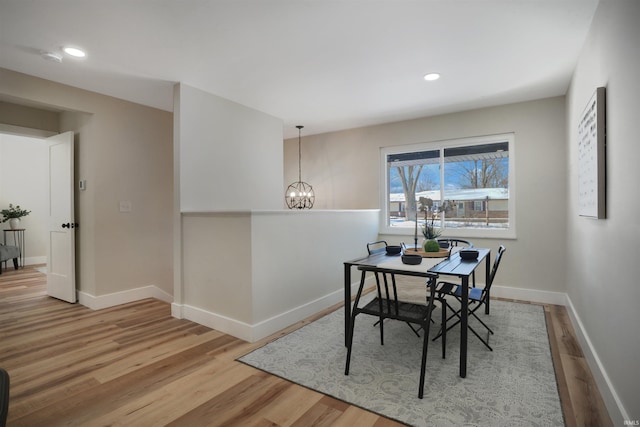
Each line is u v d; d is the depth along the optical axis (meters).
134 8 2.09
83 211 3.84
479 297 2.63
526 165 3.91
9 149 6.60
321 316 3.40
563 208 3.72
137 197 4.09
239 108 3.96
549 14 2.17
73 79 3.24
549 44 2.56
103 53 2.69
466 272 2.21
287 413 1.81
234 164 3.89
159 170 4.32
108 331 3.01
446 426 1.69
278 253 3.04
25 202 6.75
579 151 2.68
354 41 2.53
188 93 3.37
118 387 2.08
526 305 3.71
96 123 3.67
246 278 2.80
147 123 4.18
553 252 3.77
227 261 2.95
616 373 1.72
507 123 4.01
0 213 6.44
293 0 2.02
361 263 2.59
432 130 4.51
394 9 2.12
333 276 3.83
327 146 5.44
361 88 3.50
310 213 3.46
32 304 3.88
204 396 1.98
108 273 3.82
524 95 3.72
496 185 4.15
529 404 1.87
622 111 1.63
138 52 2.68
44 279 5.30
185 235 3.32
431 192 4.60
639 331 1.41
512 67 2.99
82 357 2.49
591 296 2.32
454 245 3.82
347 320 2.65
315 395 1.98
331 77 3.21
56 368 2.32
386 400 1.92
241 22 2.26
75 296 3.93
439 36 2.46
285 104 4.01
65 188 3.92
